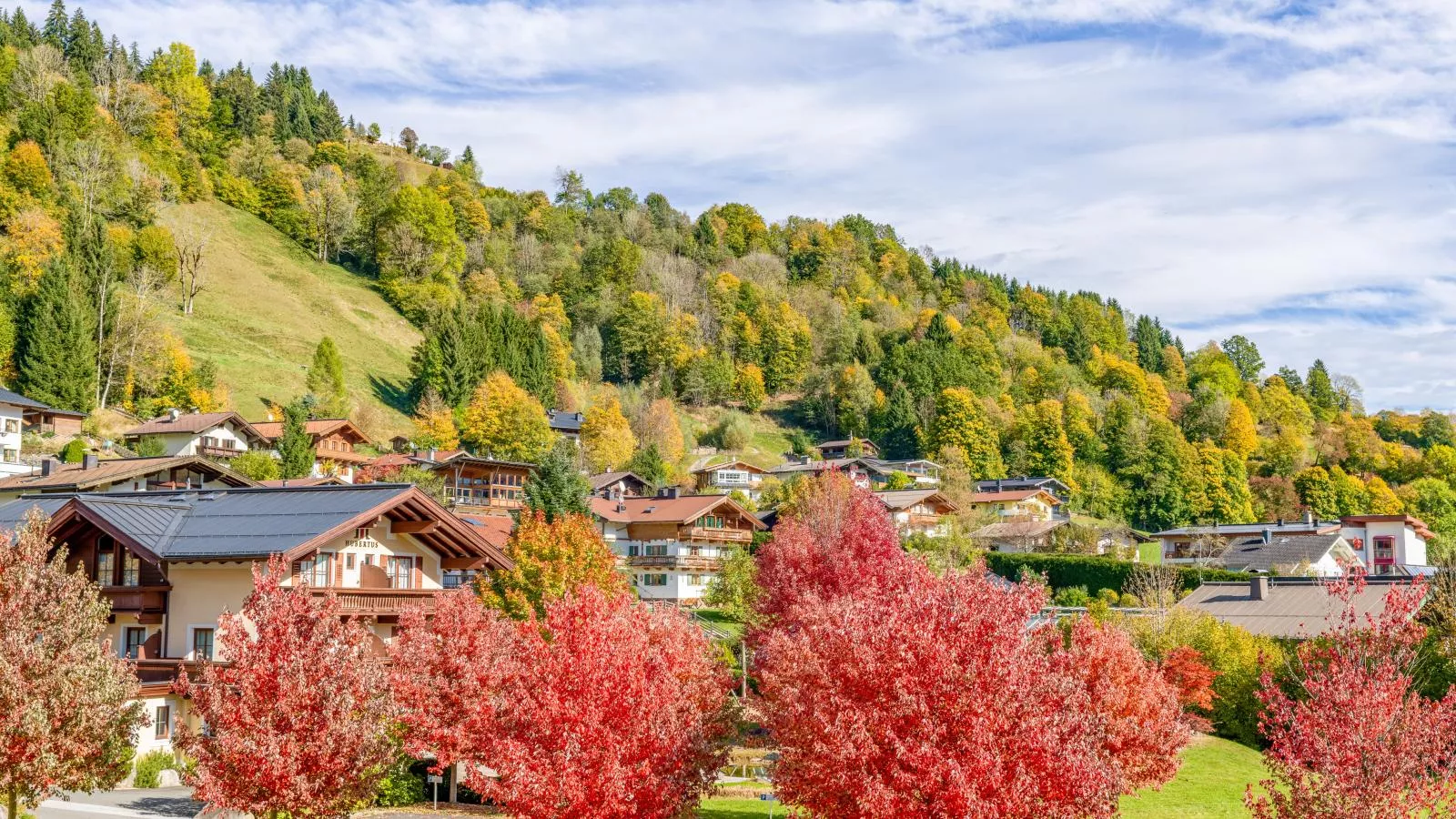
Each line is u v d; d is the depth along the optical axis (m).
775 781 21.39
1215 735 46.06
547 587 39.34
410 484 36.75
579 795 20.94
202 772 21.47
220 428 93.06
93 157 139.12
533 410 124.50
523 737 22.58
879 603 22.34
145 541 34.56
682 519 80.06
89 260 111.00
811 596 35.56
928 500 105.06
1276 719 21.86
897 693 19.17
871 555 46.69
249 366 127.44
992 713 18.78
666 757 22.30
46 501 40.47
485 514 74.19
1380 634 21.42
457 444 120.00
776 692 24.56
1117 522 135.38
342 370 135.00
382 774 23.41
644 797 21.80
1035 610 20.75
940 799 18.55
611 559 42.06
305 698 21.41
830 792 19.89
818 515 54.16
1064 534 102.94
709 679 27.47
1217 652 46.59
